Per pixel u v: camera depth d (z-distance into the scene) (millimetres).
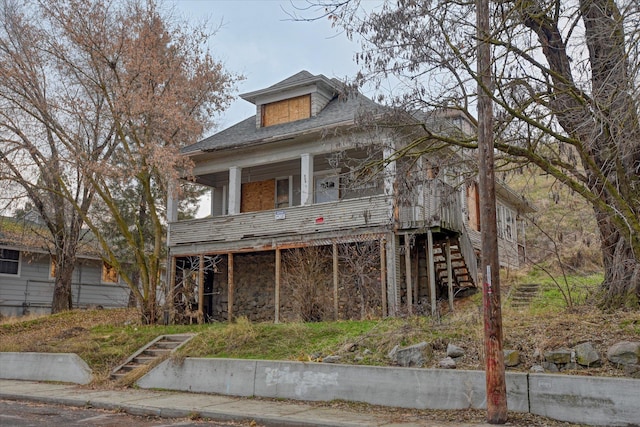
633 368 8469
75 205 18422
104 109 19031
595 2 9562
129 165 19984
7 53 18281
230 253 18219
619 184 10188
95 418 9594
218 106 20469
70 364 14156
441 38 9883
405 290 16766
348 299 16484
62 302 22359
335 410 9492
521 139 10109
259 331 13531
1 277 25094
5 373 15297
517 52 9555
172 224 19625
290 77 21203
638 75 7871
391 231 15211
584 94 9031
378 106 11141
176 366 12477
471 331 10766
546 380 8406
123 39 17531
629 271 10812
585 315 10750
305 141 17578
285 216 17266
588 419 7961
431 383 9336
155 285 18391
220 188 22484
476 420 8266
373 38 9867
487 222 8172
